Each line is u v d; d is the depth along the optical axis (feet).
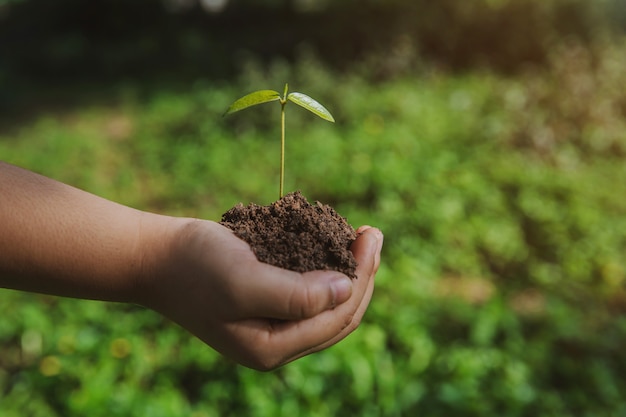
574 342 3.07
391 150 5.21
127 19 11.34
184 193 4.99
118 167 5.81
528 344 2.99
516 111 5.89
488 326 3.02
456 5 8.46
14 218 1.11
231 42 10.35
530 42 8.05
